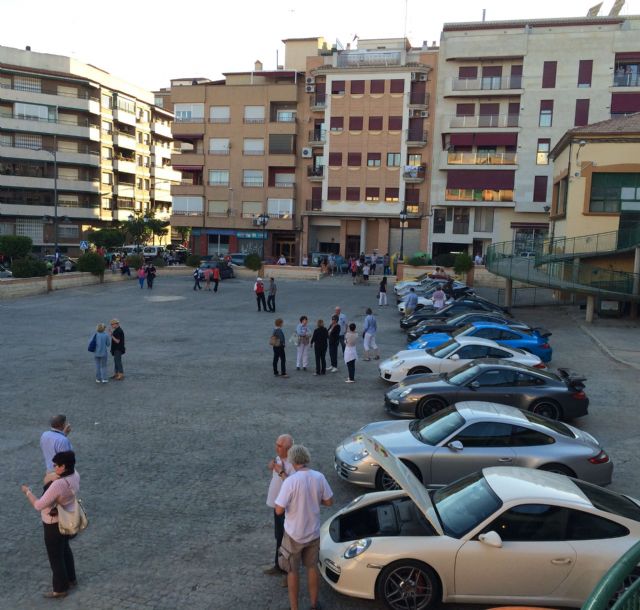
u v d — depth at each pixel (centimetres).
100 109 7006
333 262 4944
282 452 637
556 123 4931
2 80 6425
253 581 631
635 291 2466
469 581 561
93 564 658
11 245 4394
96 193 6981
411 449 835
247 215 5772
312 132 5622
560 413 1125
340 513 659
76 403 1288
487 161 5106
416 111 5325
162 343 2012
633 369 1680
